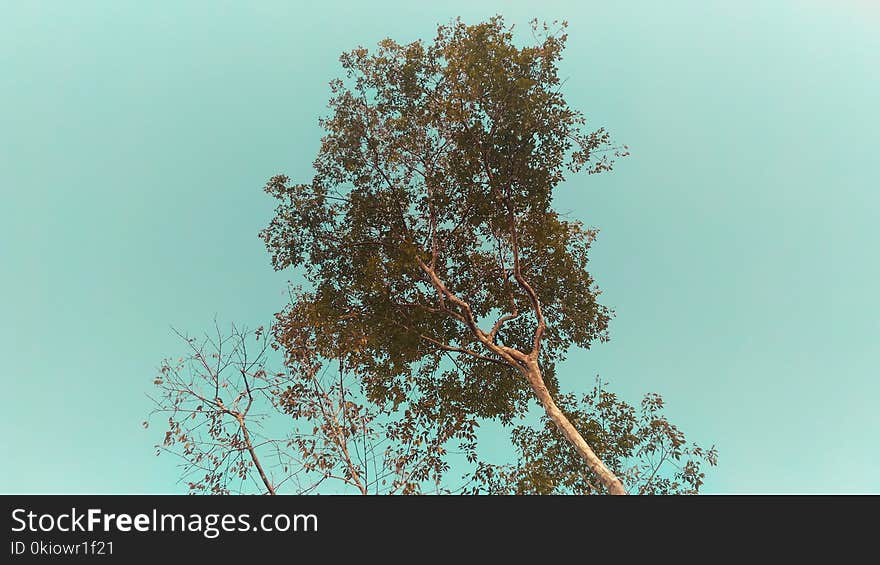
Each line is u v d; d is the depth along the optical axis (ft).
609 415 44.29
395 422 37.55
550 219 43.70
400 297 46.55
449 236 49.08
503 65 39.96
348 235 48.34
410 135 47.67
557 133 42.14
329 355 38.55
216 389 33.09
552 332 49.60
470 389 47.57
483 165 43.68
